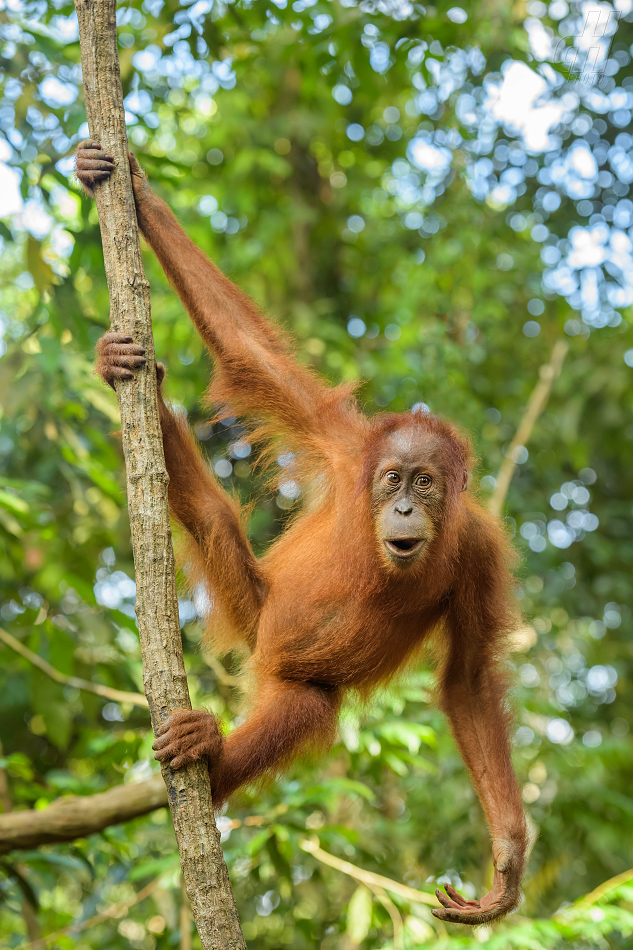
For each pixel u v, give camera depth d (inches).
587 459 416.5
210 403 188.5
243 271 397.7
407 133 420.2
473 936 242.1
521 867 164.9
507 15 283.6
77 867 227.8
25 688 305.4
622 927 209.8
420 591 176.4
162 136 419.2
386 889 242.4
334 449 187.2
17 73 238.4
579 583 423.2
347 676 179.9
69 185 238.4
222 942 121.1
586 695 430.6
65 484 326.6
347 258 448.1
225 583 187.6
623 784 381.1
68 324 249.9
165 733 129.3
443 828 345.1
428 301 341.7
